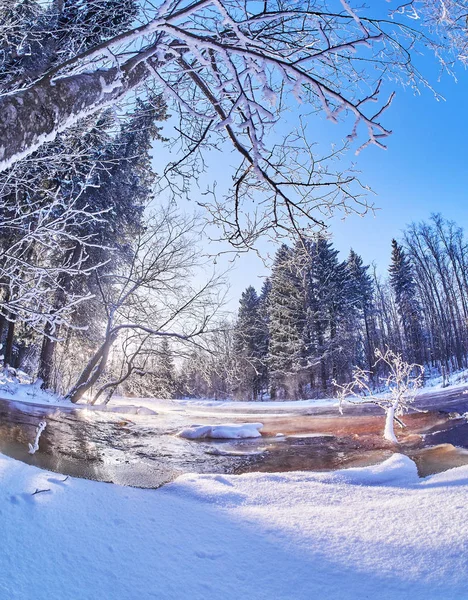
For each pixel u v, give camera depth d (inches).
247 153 114.3
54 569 96.8
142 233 652.7
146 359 677.9
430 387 1135.0
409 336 1811.0
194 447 356.2
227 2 90.0
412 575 106.4
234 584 103.2
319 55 57.5
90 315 664.4
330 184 117.8
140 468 258.2
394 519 144.2
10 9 159.5
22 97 66.3
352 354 1430.9
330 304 1391.5
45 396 604.7
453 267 1604.3
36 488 142.8
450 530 128.8
